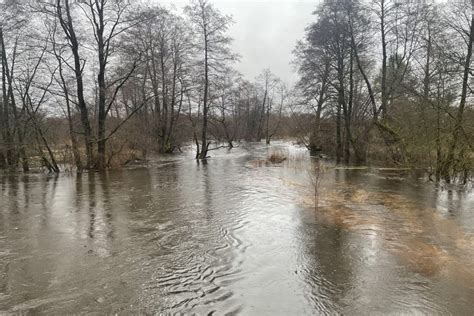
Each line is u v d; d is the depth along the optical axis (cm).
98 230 952
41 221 1041
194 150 4212
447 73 1647
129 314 543
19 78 2205
